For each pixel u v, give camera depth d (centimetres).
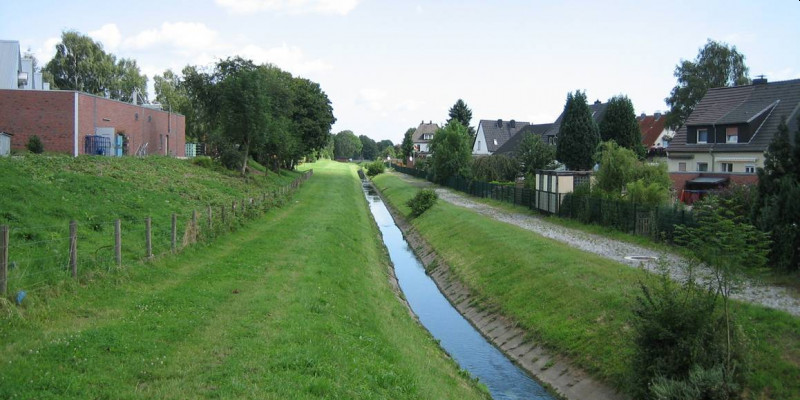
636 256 2081
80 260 1316
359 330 1240
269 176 5388
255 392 780
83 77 7381
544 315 1644
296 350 966
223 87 4466
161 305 1183
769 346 1090
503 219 3419
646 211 2508
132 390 755
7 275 1073
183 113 7962
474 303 2030
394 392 930
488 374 1445
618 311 1420
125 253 1518
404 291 2342
